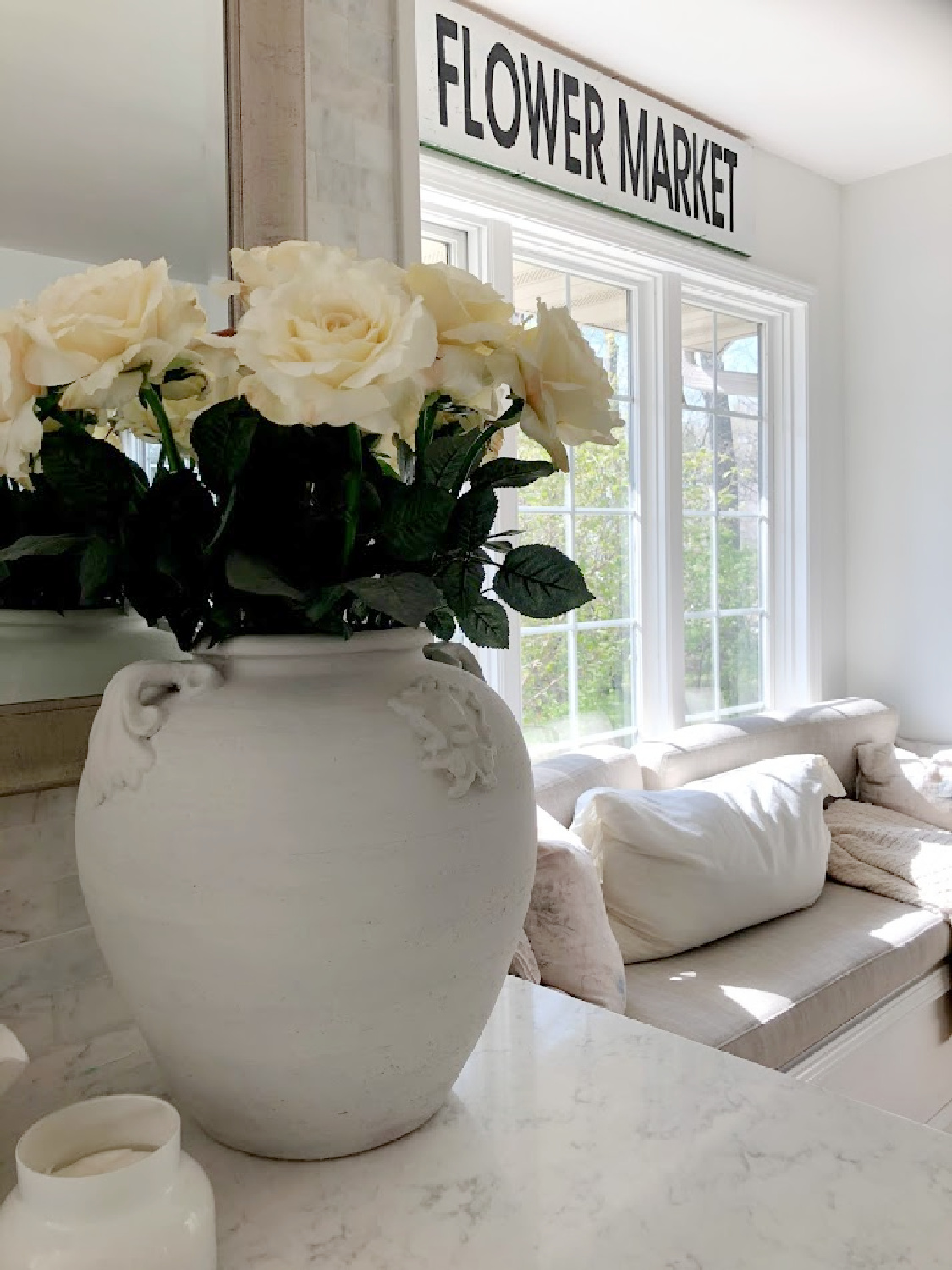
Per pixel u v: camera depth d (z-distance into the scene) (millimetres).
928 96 2629
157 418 587
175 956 533
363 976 532
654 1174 596
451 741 558
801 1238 537
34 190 812
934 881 2262
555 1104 679
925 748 3172
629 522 2707
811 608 3195
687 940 1934
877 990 1938
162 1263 432
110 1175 431
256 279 539
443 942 551
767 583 3188
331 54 1116
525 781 616
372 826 522
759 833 2133
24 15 812
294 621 583
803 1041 1738
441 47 2051
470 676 643
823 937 2045
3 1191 597
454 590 578
